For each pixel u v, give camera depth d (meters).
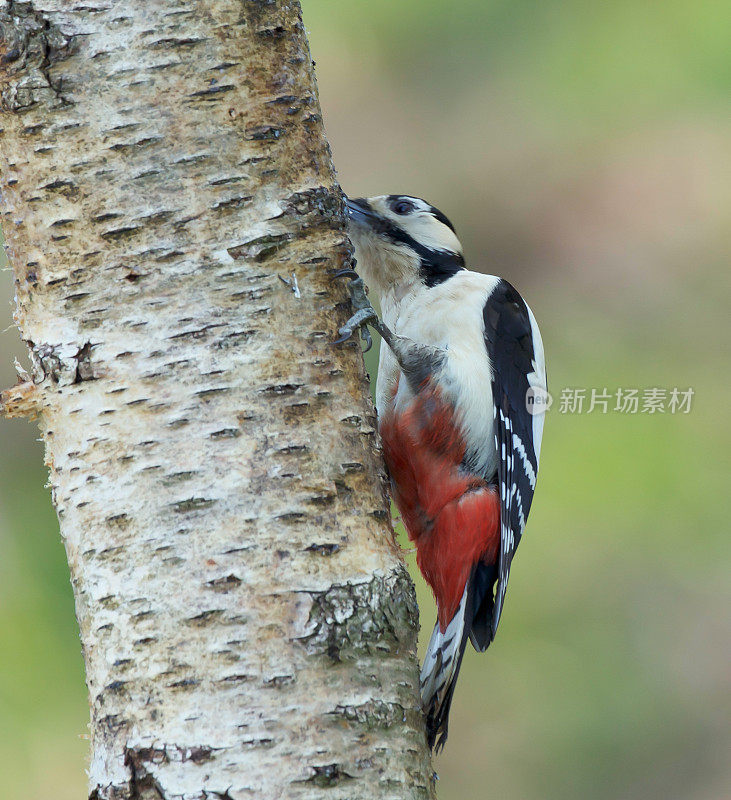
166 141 5.94
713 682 12.02
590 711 12.18
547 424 12.54
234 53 6.07
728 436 12.46
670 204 14.34
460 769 12.35
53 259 5.94
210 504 5.70
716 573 11.93
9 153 6.00
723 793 11.80
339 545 5.83
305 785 5.41
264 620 5.59
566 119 14.80
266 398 5.89
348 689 5.61
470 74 14.95
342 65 15.08
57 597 10.70
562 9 14.73
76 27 5.93
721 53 14.02
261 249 6.02
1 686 10.22
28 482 12.02
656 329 13.85
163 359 5.83
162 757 5.45
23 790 9.91
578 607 12.19
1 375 13.02
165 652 5.56
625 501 12.03
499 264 14.81
